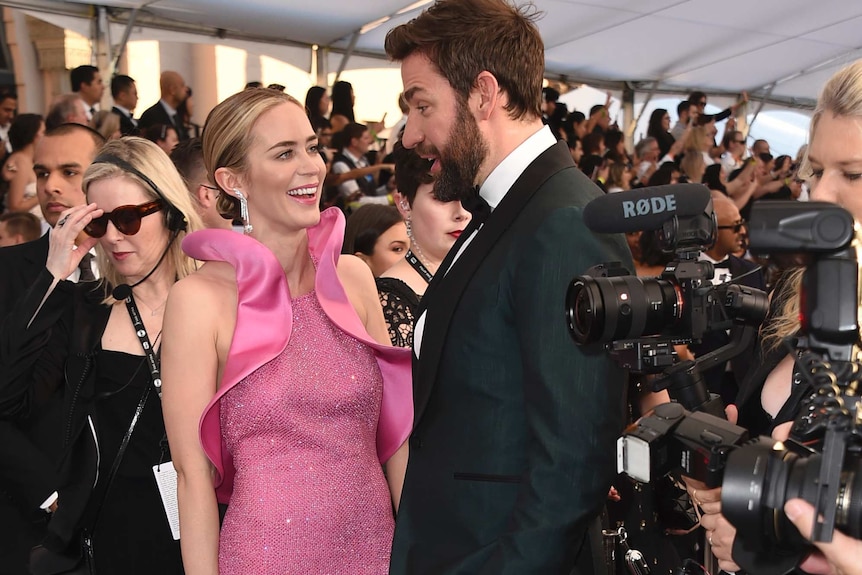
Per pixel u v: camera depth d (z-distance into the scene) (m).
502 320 1.64
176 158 2.94
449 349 1.70
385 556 1.97
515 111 1.72
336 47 7.24
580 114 9.25
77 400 2.28
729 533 1.30
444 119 1.73
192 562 1.87
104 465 2.27
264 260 1.89
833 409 1.03
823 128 1.38
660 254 3.61
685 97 10.27
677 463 1.21
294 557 1.87
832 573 1.12
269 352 1.88
